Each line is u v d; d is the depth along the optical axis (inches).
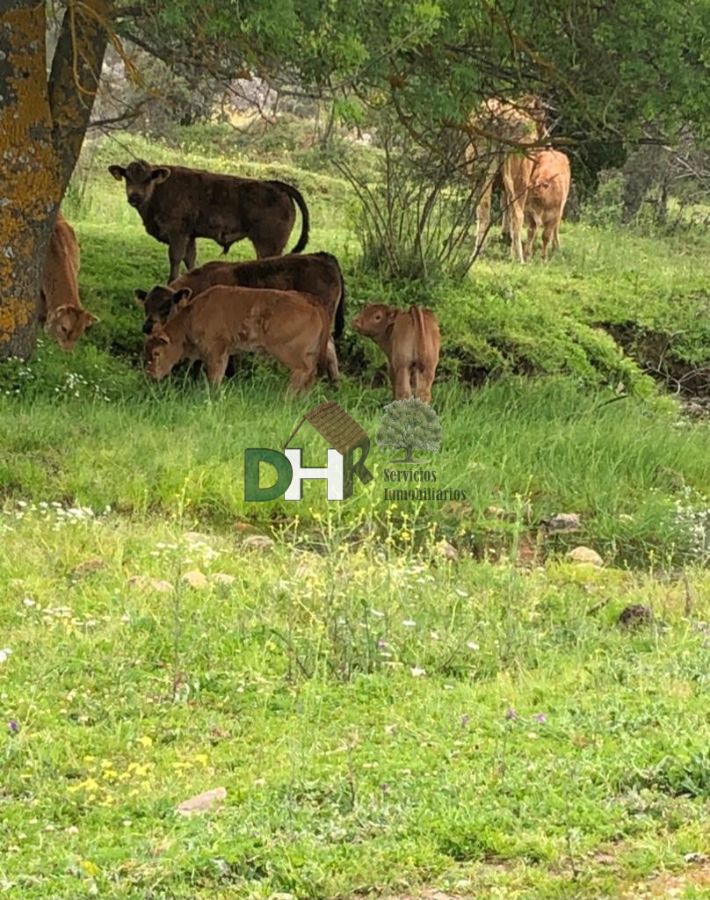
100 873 206.1
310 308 544.1
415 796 229.3
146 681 287.9
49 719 267.6
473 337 645.9
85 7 490.9
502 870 207.9
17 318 537.3
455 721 265.1
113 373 557.9
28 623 311.3
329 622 308.7
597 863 207.6
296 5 459.8
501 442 494.3
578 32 543.8
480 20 542.0
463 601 342.0
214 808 229.3
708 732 250.7
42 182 534.9
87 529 376.5
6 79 526.6
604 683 288.0
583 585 373.4
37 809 232.1
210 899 199.6
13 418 473.1
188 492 424.8
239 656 300.2
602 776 233.9
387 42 485.1
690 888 195.6
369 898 201.9
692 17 510.6
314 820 221.3
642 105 542.3
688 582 370.9
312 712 274.5
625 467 488.7
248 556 370.9
